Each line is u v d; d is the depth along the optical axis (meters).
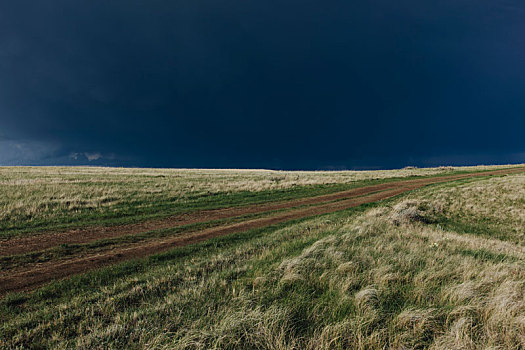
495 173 35.47
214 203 17.41
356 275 4.98
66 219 12.11
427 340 3.17
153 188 20.92
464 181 27.97
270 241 8.36
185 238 9.47
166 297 4.28
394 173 40.25
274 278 4.86
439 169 45.97
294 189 24.34
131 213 13.88
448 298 4.06
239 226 11.55
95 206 14.69
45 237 9.28
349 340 3.10
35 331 3.48
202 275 5.37
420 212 16.08
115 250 7.96
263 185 25.89
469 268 5.29
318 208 16.30
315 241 7.92
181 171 44.53
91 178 25.09
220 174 37.38
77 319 3.81
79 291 4.99
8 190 16.25
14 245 8.28
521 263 5.97
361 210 15.62
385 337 3.16
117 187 20.27
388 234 8.73
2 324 3.79
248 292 4.33
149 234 10.02
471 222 15.78
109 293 4.64
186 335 3.06
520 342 3.01
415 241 8.00
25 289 5.18
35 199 14.56
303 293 4.31
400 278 4.82
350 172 44.53
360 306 3.78
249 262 6.14
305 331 3.35
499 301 3.74
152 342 3.03
